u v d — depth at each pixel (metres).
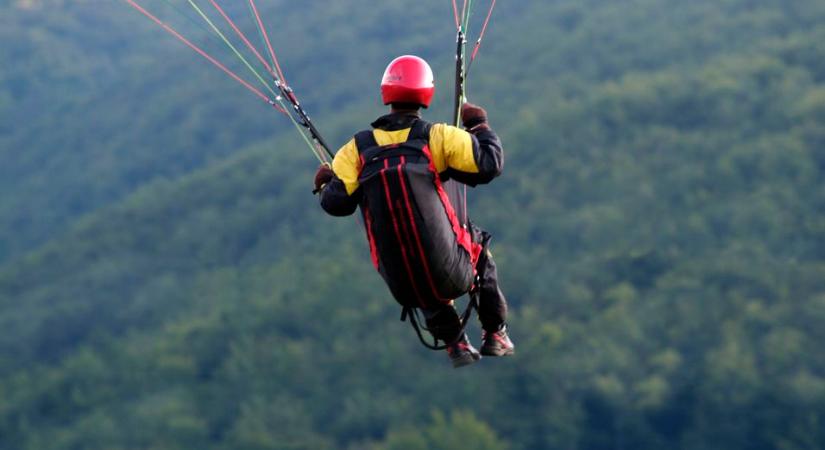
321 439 184.38
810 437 154.50
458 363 18.11
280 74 19.14
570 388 176.38
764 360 169.62
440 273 16.30
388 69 16.30
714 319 185.12
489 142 16.20
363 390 192.75
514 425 174.88
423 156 15.80
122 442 197.75
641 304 196.88
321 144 18.62
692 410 167.00
